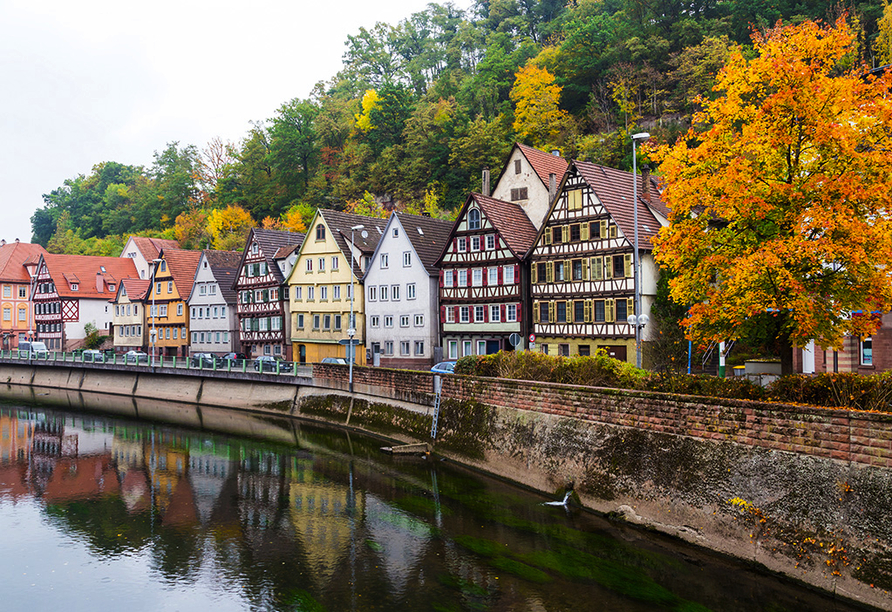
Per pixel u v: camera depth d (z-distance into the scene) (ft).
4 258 304.71
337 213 181.88
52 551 63.41
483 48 321.52
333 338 175.32
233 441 116.26
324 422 130.41
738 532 51.83
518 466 78.79
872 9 176.45
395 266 161.38
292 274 186.29
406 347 159.12
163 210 358.64
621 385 69.87
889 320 76.64
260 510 73.77
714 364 111.14
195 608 49.96
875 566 42.63
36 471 97.55
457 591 50.06
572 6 292.40
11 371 230.07
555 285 131.75
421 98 294.46
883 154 51.83
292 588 52.37
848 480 45.24
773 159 57.82
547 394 76.07
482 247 144.25
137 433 127.75
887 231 50.83
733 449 53.72
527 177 153.79
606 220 122.62
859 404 46.88
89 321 269.64
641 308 117.60
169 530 68.49
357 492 79.15
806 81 53.36
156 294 236.43
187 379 171.63
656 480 60.18
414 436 104.17
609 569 52.11
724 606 45.16
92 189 451.53
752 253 55.36
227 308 207.92
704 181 59.82
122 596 52.54
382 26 381.81
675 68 214.90
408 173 241.76
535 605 46.85
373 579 53.16
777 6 199.52
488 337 143.13
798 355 90.79
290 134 291.17
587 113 222.69
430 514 68.64
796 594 45.83
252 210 304.91
